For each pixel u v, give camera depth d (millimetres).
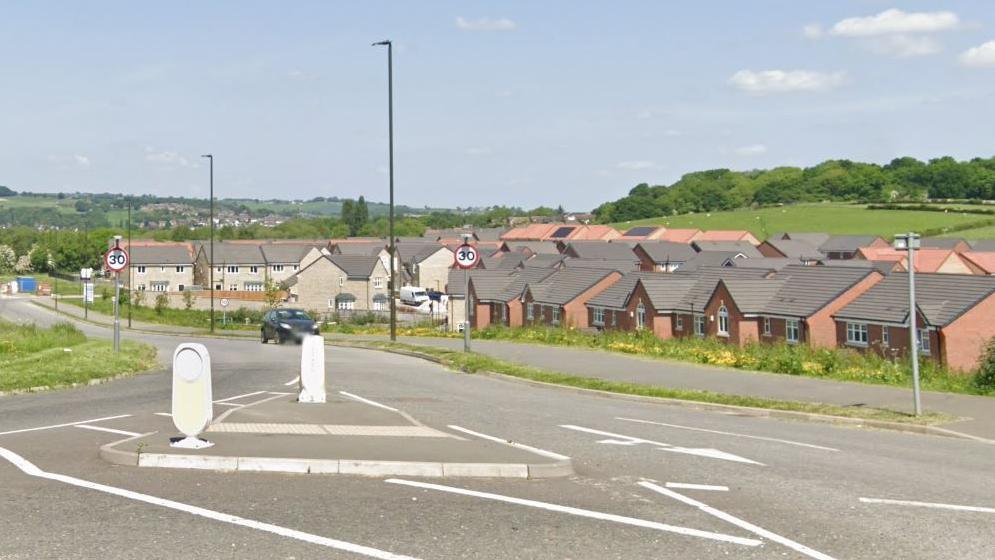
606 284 70188
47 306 99562
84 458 11133
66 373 21750
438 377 25328
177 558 7102
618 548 7613
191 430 11289
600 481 10375
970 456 12844
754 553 7539
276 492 9477
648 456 12156
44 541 7520
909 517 8859
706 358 28625
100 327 72500
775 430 15391
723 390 20703
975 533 8297
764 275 63188
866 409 17297
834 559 7414
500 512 8789
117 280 29734
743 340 57938
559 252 116938
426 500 9242
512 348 34906
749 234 139000
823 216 170125
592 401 19828
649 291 63688
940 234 136125
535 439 13516
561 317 69625
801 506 9273
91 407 16688
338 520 8359
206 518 8320
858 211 172500
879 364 28391
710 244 115500
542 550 7512
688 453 12469
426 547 7535
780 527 8406
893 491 10094
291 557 7180
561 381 23016
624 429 14898
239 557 7152
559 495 9594
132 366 25625
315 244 140125
